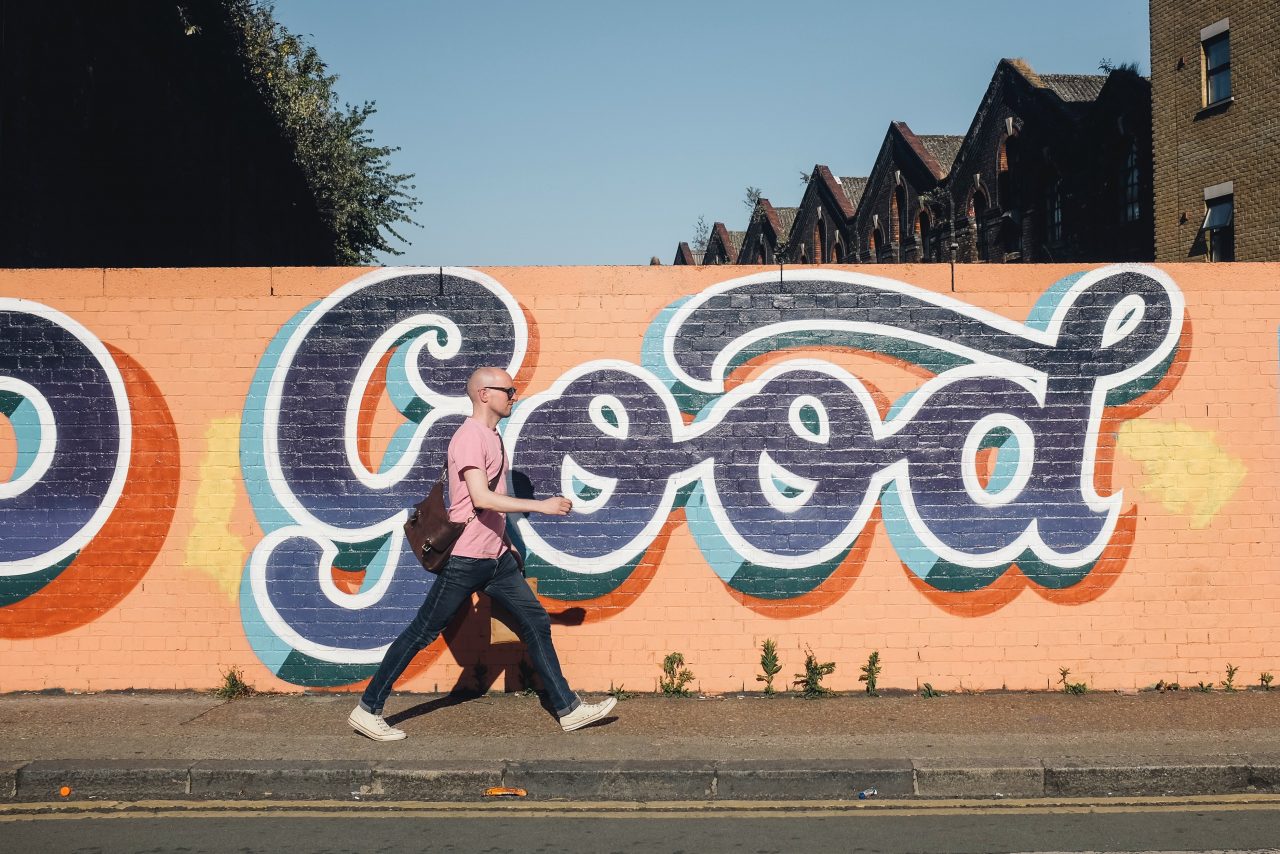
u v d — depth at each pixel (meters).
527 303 7.43
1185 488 7.45
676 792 5.66
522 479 7.40
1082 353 7.47
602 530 7.39
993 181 35.41
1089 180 29.97
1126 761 5.76
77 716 6.72
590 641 7.36
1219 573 7.42
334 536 7.36
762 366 7.45
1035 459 7.44
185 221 16.97
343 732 6.38
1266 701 7.09
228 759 5.82
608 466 7.41
